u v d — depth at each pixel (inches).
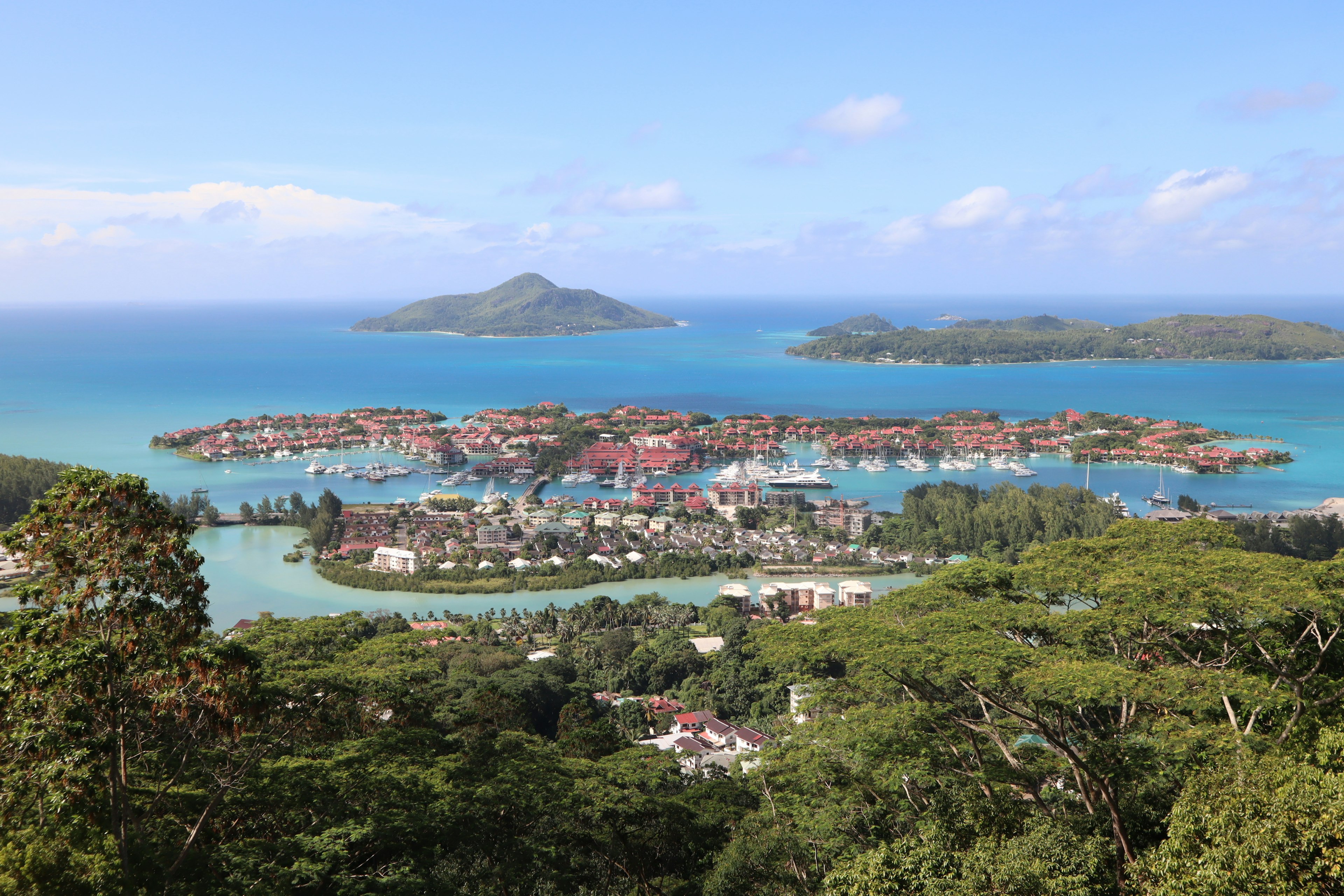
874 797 2062.0
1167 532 2266.2
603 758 2723.9
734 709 4303.6
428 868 1908.2
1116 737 1712.6
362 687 1946.4
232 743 1716.3
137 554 1473.9
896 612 2054.6
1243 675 1643.7
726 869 2053.4
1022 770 1776.6
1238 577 1823.3
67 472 1494.8
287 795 1787.6
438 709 3275.1
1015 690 1705.2
